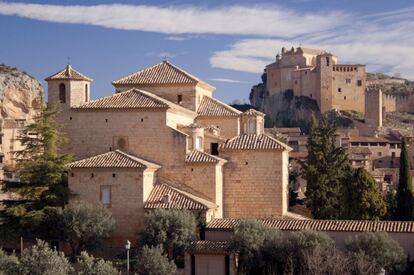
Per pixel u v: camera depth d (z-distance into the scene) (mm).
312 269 54188
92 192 68938
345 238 62000
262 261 60531
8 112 163500
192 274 62188
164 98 82375
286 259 59562
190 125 75188
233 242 61312
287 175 76812
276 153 73125
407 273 58062
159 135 72500
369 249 58000
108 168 68438
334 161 87375
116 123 73500
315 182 85812
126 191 68250
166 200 67875
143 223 67438
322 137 88750
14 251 63625
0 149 143875
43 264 51000
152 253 58969
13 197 76188
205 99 85875
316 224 64250
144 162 69625
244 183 73750
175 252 63875
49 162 69125
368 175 83438
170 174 72000
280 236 61656
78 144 74375
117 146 73438
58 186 69125
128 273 57156
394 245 58438
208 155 72250
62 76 75312
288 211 79375
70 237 66125
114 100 74875
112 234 68125
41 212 67250
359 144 172375
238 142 74938
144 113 72938
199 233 65875
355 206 82188
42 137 70562
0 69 167250
